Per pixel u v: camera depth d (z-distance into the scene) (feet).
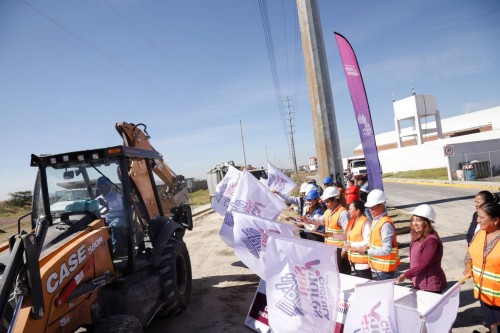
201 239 45.34
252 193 21.43
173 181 30.76
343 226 19.75
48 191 17.26
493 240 11.84
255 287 24.59
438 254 13.79
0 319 9.91
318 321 13.42
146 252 19.31
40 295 10.61
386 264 15.49
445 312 10.94
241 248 17.26
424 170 134.41
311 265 13.80
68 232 13.89
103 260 14.39
